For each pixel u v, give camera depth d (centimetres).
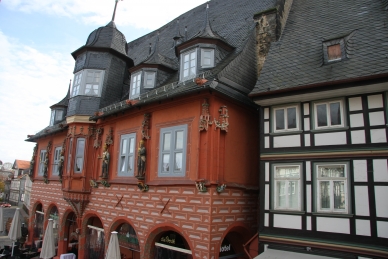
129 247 1633
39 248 2492
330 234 1052
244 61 1521
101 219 1812
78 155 2033
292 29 1542
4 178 11938
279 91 1195
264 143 1253
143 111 1606
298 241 1107
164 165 1440
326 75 1149
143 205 1517
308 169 1134
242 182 1397
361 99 1079
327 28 1404
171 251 1474
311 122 1160
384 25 1225
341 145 1086
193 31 2230
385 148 1008
